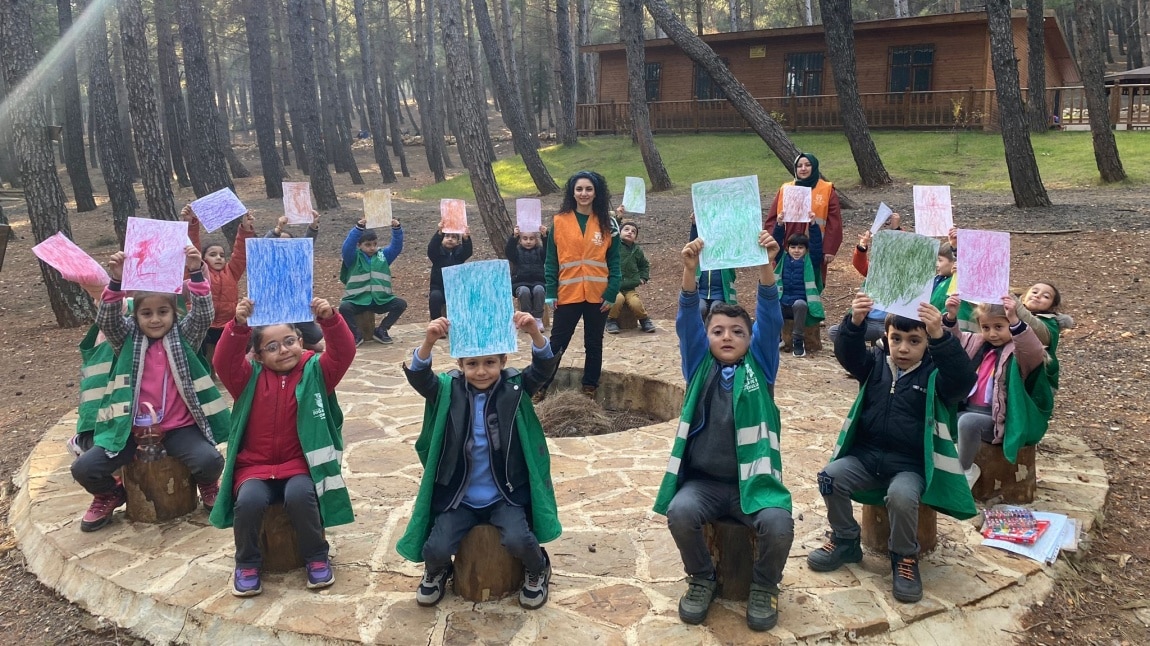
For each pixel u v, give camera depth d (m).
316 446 3.79
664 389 7.14
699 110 26.91
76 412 6.81
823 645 3.36
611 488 4.95
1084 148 19.31
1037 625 3.71
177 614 3.67
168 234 4.20
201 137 18.22
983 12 22.11
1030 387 4.50
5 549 4.62
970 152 20.11
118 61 31.09
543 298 8.80
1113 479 5.16
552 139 36.25
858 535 3.89
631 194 8.98
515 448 3.59
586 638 3.36
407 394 7.08
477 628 3.44
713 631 3.38
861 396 3.82
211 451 4.50
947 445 3.63
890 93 23.47
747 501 3.36
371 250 8.86
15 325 10.72
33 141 10.25
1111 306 8.60
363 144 44.03
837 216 7.92
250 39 23.53
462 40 11.45
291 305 3.78
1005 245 4.09
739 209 3.63
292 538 3.96
